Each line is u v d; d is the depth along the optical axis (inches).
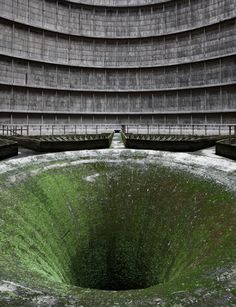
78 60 1977.1
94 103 1998.0
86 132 1828.2
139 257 577.0
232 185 580.1
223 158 806.5
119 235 612.1
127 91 2000.5
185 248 494.9
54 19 1868.8
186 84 1849.2
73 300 266.1
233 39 1612.9
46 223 563.8
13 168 703.1
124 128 1894.7
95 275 569.0
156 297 272.4
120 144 1159.6
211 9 1708.9
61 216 604.4
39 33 1817.2
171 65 1892.2
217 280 301.4
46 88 1835.6
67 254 545.6
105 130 1930.4
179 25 1867.6
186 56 1849.2
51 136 1342.3
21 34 1733.5
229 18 1603.1
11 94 1702.8
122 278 579.5
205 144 1023.0
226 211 504.4
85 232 602.2
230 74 1633.9
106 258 591.2
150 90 1948.8
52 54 1879.9
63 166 757.3
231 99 1633.9
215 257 375.6
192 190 620.1
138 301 265.1
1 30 1642.5
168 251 534.9
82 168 762.8
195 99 1800.0
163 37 1932.8
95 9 1987.0
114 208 657.0
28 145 1003.3
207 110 1740.9
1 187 587.5
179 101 1871.3
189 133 1685.5
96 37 1994.3
